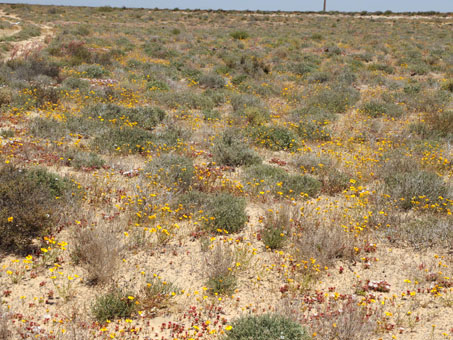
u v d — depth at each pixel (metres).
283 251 5.81
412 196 7.29
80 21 52.75
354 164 9.44
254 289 4.93
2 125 11.01
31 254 5.31
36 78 17.70
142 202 6.54
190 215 6.62
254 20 63.34
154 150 9.80
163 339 4.00
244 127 12.36
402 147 10.85
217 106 16.56
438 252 5.78
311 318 4.27
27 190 5.96
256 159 9.54
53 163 8.59
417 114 15.27
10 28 39.00
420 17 66.81
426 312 4.50
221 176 8.23
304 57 29.72
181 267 5.30
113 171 8.40
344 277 5.24
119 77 20.48
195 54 30.67
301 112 14.80
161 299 4.59
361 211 6.94
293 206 7.12
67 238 5.75
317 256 5.50
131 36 40.50
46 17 54.22
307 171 9.27
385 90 19.83
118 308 4.32
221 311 4.48
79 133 10.94
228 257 5.27
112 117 12.06
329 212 6.88
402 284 5.06
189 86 19.73
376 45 36.81
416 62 28.56
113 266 5.00
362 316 4.29
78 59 23.41
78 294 4.63
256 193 7.64
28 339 3.80
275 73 24.36
